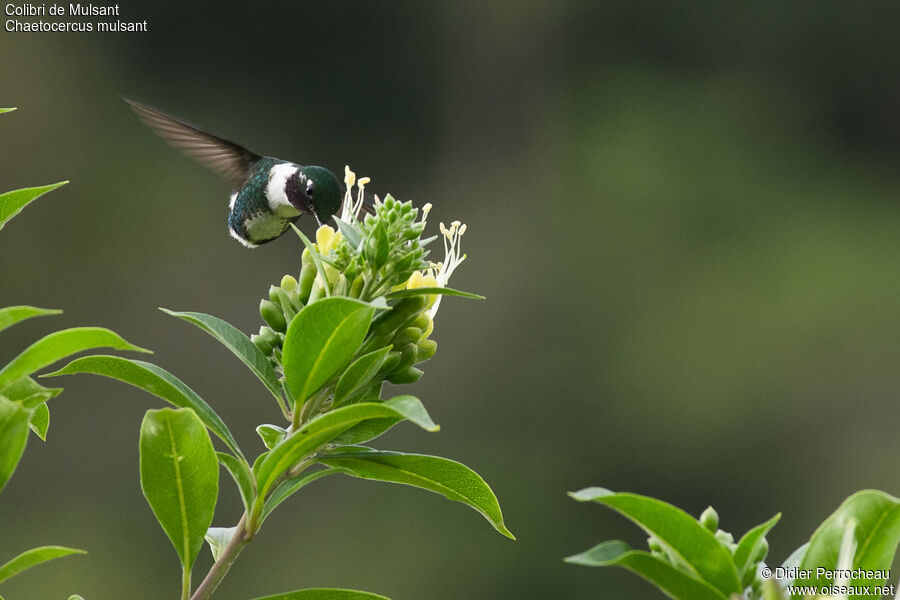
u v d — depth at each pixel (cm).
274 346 273
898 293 1991
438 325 1906
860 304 1995
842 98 2289
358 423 260
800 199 2169
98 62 1948
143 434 231
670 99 2244
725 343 1941
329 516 1599
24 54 1888
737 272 2030
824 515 1823
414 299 262
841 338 1953
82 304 1720
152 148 1845
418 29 2177
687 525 193
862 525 203
